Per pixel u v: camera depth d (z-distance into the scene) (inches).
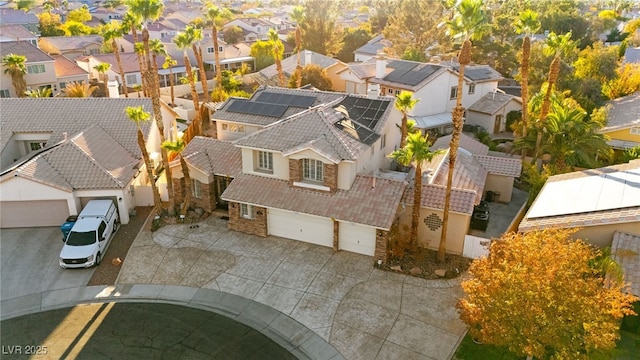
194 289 1001.5
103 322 903.1
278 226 1181.7
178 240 1182.3
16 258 1110.4
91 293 990.4
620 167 1151.6
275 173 1190.3
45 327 888.3
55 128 1510.8
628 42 3225.9
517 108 2153.1
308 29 3356.3
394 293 970.7
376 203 1076.5
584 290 665.0
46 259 1108.5
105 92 2696.9
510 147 1866.4
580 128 1430.9
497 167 1397.6
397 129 1419.8
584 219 901.2
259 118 1486.2
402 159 1004.6
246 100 1592.0
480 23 900.6
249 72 3218.5
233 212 1206.9
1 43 2529.5
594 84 2119.8
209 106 2164.1
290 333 870.4
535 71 2300.7
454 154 972.6
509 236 809.5
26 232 1224.8
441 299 951.0
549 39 1491.1
